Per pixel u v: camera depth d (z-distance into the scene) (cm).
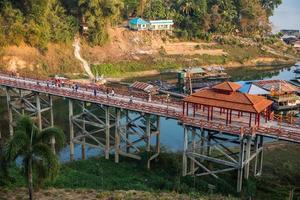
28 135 3048
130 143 5600
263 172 5147
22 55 10981
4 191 3703
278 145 6062
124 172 5156
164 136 6775
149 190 4391
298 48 16800
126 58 12900
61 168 4922
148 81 11438
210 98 4778
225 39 15375
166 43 14300
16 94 7350
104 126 5725
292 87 8894
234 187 4700
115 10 12569
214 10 15812
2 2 10931
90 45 12631
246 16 16662
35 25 11106
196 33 15150
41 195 3666
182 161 5456
